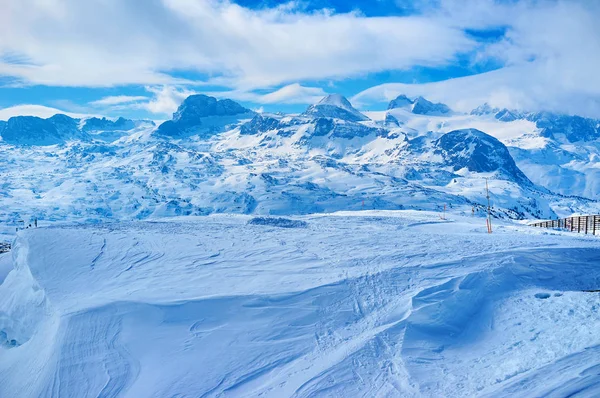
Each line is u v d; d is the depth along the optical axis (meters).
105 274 20.00
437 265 20.16
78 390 12.34
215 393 11.81
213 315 15.61
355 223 37.78
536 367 10.80
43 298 18.03
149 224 35.00
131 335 14.48
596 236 32.81
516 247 23.95
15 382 14.28
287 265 20.67
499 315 15.34
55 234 27.23
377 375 11.84
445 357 12.95
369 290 17.31
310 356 13.18
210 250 23.81
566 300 15.30
